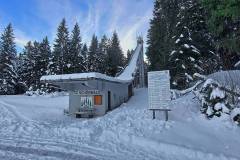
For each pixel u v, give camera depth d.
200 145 9.55
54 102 26.27
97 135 10.87
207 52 25.16
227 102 12.88
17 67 52.62
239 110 12.02
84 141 9.95
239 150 9.14
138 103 23.45
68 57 52.12
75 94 20.34
